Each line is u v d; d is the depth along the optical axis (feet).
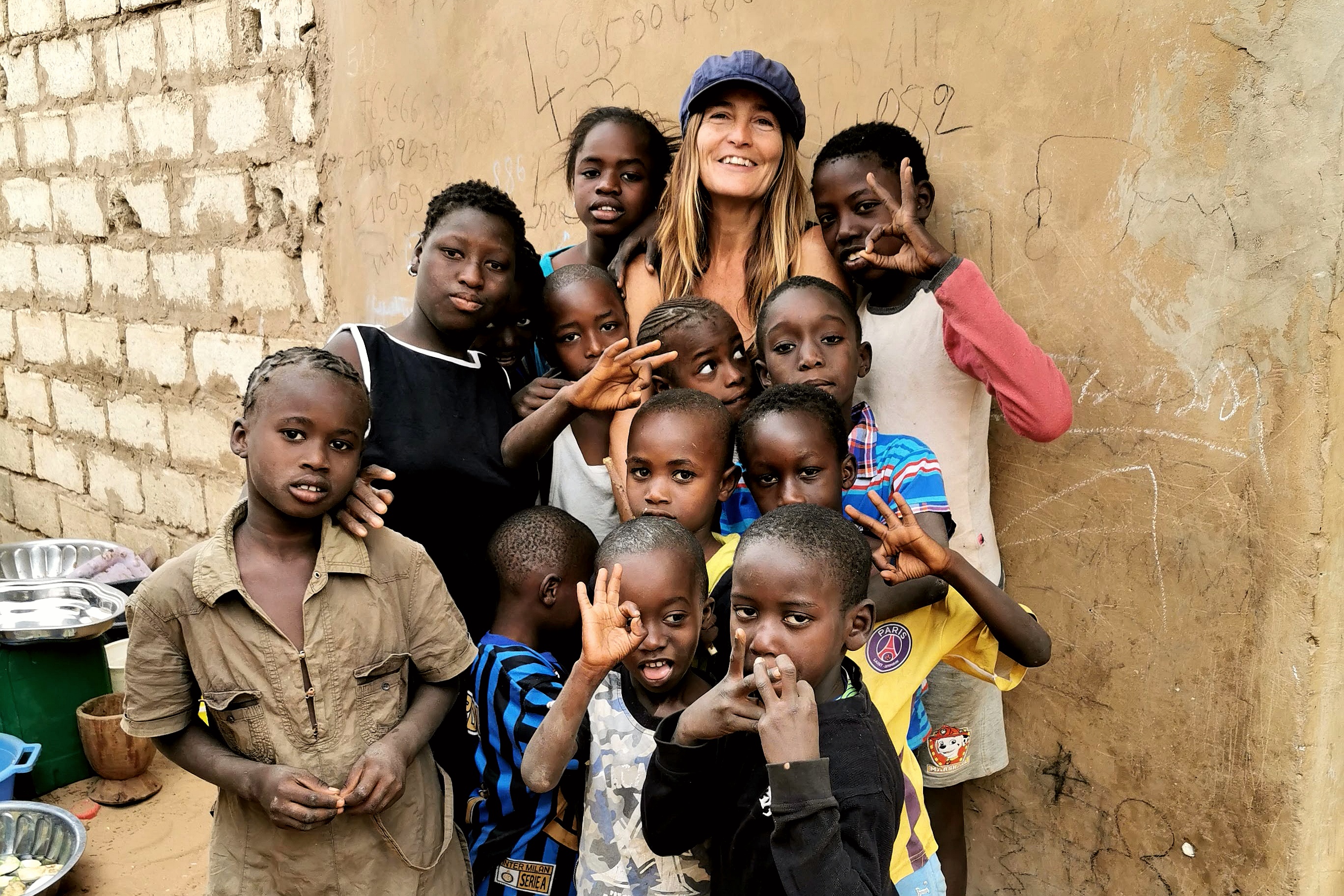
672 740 5.54
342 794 6.01
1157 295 7.54
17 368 21.75
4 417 22.48
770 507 6.96
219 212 16.66
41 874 9.90
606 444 8.68
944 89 8.61
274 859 6.37
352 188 14.73
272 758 6.18
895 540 6.53
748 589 5.49
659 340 8.07
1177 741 7.72
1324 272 6.70
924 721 8.13
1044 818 8.64
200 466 17.79
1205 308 7.29
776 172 8.77
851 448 7.77
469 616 7.98
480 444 7.87
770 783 4.93
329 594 6.33
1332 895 7.47
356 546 6.45
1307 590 6.95
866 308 8.74
